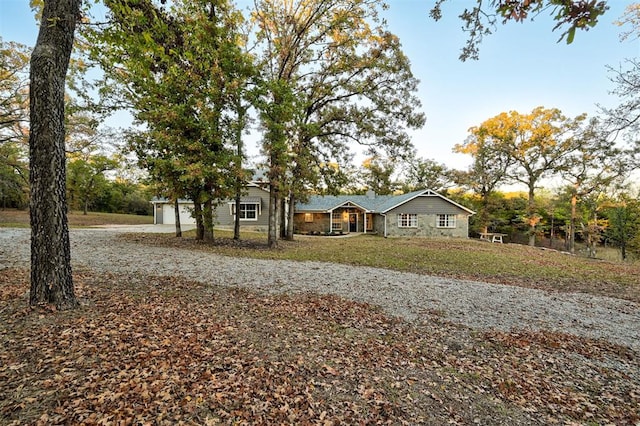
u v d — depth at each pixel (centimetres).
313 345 443
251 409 294
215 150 1327
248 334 459
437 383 371
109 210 3856
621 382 395
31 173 446
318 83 1720
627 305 741
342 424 285
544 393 363
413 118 1711
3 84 1501
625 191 2191
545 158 2686
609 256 2495
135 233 1756
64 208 471
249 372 356
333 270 998
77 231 1758
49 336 388
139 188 3991
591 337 535
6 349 353
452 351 460
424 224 2569
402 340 486
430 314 614
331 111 1786
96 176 3073
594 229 2391
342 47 1584
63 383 303
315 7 1463
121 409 274
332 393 333
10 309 454
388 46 1564
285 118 1330
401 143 1792
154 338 412
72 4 451
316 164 1852
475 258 1385
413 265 1177
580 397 358
